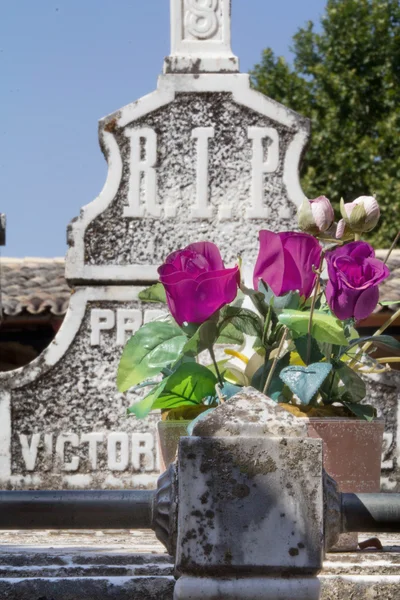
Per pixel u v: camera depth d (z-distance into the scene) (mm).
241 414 1499
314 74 19828
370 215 2418
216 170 5039
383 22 19547
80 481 4809
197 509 1457
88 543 2986
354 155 18125
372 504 1546
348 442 2408
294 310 2301
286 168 5051
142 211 4996
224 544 1449
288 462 1468
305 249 2291
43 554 2227
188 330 2277
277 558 1445
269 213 5023
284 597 1453
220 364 2604
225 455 1467
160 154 5031
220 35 5133
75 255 4961
